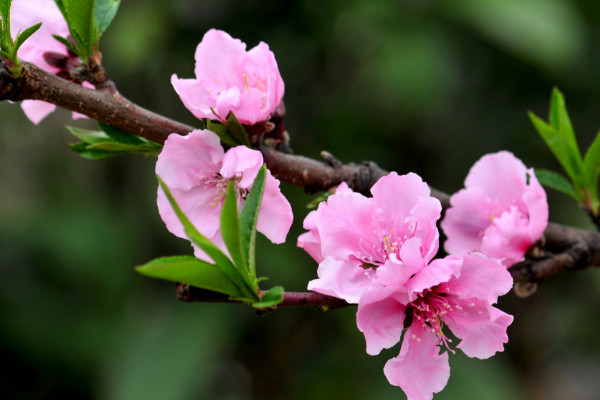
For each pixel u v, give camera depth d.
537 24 1.47
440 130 1.68
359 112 1.64
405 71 1.49
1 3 1.01
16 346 1.58
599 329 1.83
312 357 1.64
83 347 1.57
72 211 1.64
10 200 1.70
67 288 1.63
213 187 1.03
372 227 1.01
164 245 1.61
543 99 1.71
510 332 1.82
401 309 1.00
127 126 1.03
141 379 1.46
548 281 1.80
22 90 1.02
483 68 1.68
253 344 1.65
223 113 1.02
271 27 1.64
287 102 1.65
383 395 1.52
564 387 1.97
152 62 1.61
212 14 1.63
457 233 1.08
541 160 1.72
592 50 1.67
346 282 1.00
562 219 1.71
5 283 1.61
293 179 1.05
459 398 1.47
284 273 1.47
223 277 0.98
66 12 1.03
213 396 1.66
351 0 1.58
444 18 1.56
